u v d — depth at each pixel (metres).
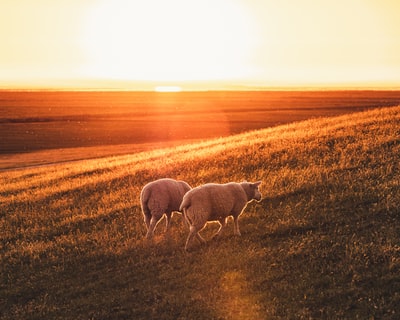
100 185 27.20
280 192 19.27
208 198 14.73
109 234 18.05
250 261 13.66
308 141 27.98
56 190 27.94
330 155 24.03
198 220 14.68
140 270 14.30
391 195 16.70
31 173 42.00
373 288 11.33
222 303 11.71
